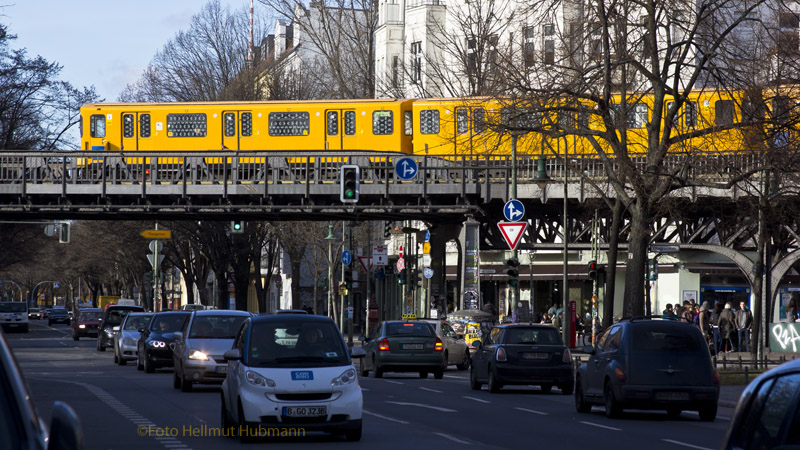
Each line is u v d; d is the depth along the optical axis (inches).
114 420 967.0
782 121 1508.4
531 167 2317.9
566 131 1621.6
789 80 1536.7
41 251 5182.1
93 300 7396.7
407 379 1733.5
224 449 761.0
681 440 848.9
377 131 2476.6
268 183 2386.8
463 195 2333.9
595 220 2251.5
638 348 1042.1
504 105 1657.2
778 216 1898.4
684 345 1047.0
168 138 2539.4
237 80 3850.9
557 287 3260.3
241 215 2519.7
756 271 1792.6
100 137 2556.6
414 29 3998.5
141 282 5457.7
